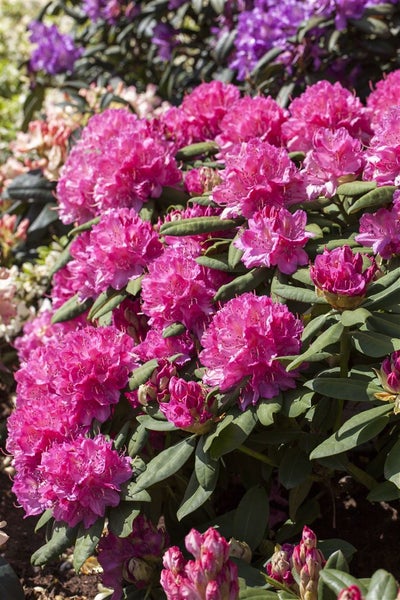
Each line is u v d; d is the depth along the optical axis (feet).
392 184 6.59
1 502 7.92
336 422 6.48
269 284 6.78
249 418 6.14
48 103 12.49
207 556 5.51
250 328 6.09
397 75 7.61
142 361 6.74
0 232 9.37
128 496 6.26
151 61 11.85
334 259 5.97
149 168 7.21
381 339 5.97
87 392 6.57
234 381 6.18
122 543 6.48
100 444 6.34
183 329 6.56
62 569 7.38
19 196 9.32
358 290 5.89
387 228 6.43
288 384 6.18
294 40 9.54
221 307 6.62
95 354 6.56
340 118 7.32
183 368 6.62
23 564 7.42
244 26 9.76
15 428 6.71
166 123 7.89
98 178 7.34
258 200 6.68
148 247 6.96
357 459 7.34
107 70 12.07
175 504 6.84
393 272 6.09
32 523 7.75
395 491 6.03
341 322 5.93
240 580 5.94
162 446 6.82
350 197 6.85
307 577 5.81
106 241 6.94
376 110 7.49
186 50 12.04
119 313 7.08
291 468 6.33
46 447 6.56
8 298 8.59
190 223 6.72
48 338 8.08
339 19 9.20
